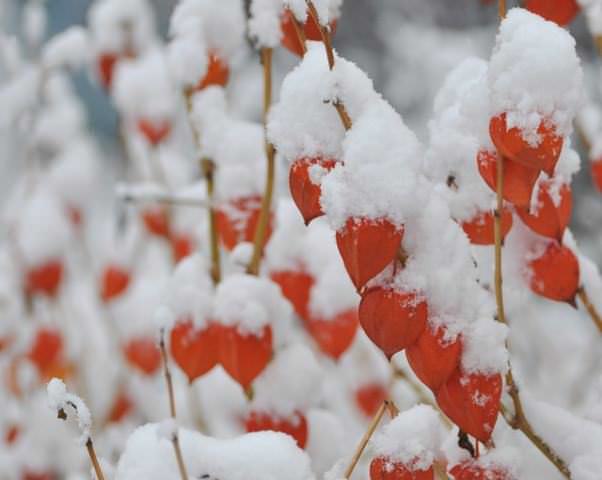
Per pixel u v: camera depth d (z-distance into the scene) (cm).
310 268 226
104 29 313
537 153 192
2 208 440
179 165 365
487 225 205
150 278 355
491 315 195
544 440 205
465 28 676
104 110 599
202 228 271
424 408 201
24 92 377
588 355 304
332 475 207
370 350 271
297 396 216
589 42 554
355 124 194
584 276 214
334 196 192
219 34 229
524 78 192
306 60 200
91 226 454
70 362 350
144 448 203
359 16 718
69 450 320
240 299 214
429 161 206
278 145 198
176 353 217
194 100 230
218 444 203
